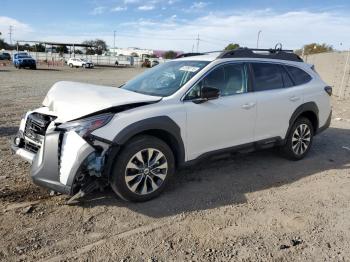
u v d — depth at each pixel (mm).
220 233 3842
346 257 3480
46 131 3980
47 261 3264
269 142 5785
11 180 4949
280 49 6316
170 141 4648
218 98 5012
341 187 5238
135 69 56219
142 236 3729
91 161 3928
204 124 4836
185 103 4684
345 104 14320
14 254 3342
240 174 5594
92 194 4613
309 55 21750
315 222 4148
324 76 19344
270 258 3422
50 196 4520
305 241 3736
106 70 49781
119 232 3787
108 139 3990
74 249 3459
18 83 20594
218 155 5156
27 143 4566
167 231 3846
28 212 4102
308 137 6434
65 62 66062
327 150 7164
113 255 3389
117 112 4164
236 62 5387
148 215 4164
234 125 5207
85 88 4656
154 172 4496
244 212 4340
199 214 4246
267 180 5395
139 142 4262
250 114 5375
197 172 5609
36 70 41812
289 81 6109
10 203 4293
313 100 6348
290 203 4637
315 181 5438
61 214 4098
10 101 12367
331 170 5965
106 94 4414
